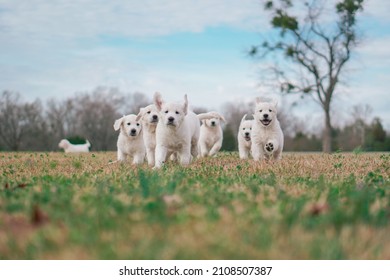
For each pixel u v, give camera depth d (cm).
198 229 436
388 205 562
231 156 1761
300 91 4131
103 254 394
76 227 452
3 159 1702
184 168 1048
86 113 6419
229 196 605
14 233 451
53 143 6253
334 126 5750
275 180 795
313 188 702
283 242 409
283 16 4006
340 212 472
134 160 1363
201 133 1767
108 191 663
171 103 1193
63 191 649
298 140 5528
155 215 486
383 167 1162
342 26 4003
